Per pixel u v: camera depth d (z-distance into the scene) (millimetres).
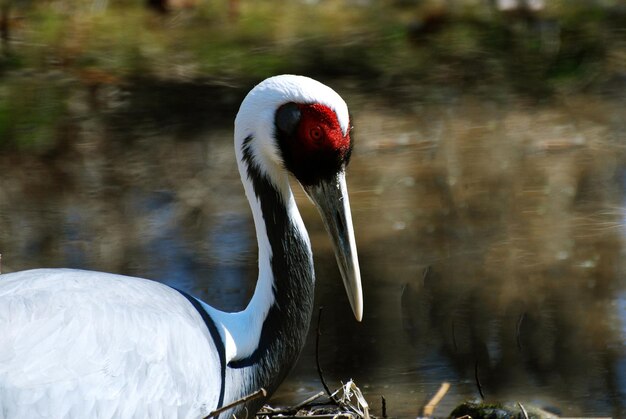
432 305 10750
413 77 15766
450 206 12625
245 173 7832
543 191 12914
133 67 15906
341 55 16344
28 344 6496
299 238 7883
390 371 9703
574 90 15492
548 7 17984
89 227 12117
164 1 17984
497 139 14148
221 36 16969
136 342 6906
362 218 12414
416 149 13945
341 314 10641
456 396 9281
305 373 9734
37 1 18141
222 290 10805
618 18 17516
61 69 15820
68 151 13836
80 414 6566
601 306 10656
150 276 11070
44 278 7051
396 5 18359
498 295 10906
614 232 11961
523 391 9344
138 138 14109
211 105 14852
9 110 14656
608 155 13734
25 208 12508
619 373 9617
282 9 18219
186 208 12594
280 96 7609
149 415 6918
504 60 16281
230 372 7543
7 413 6281
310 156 7641
